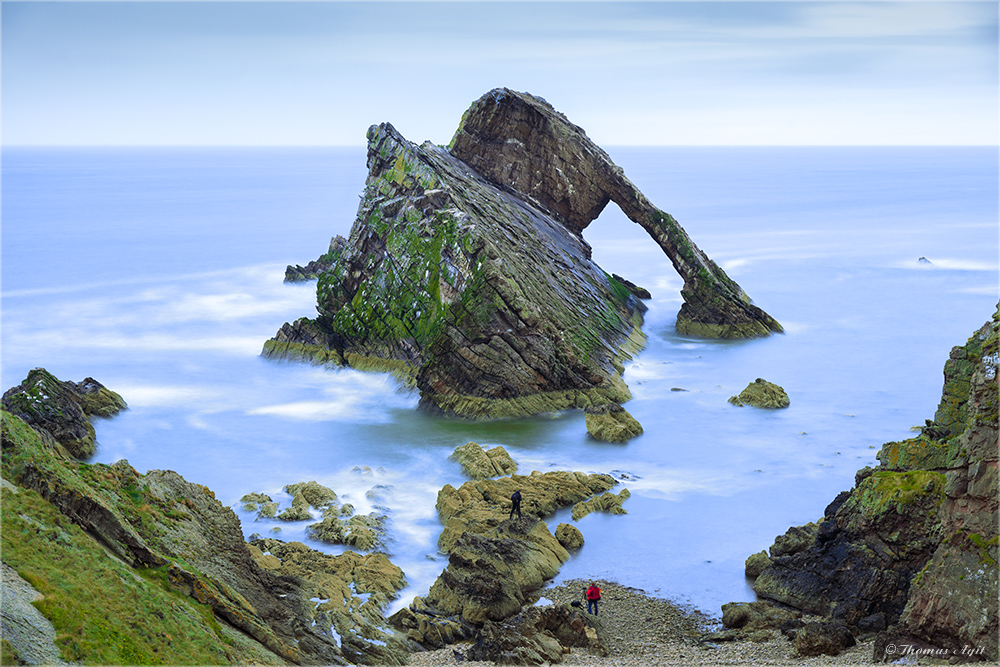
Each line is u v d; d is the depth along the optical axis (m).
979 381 37.19
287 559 51.28
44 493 33.78
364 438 76.69
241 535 44.34
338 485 65.50
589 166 123.12
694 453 72.06
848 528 46.19
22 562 29.31
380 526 58.00
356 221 103.56
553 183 123.69
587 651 41.34
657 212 121.44
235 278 165.00
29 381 72.94
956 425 45.91
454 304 87.12
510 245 101.69
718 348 110.12
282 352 102.94
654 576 50.69
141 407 85.31
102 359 103.94
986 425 36.19
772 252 195.00
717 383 93.50
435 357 85.81
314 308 136.38
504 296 85.94
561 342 87.75
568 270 110.25
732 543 54.94
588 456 71.69
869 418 80.62
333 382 94.62
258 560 48.91
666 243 120.56
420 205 97.50
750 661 38.09
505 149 122.06
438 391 85.00
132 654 28.05
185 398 88.44
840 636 39.06
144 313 131.50
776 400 84.44
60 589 28.88
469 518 57.06
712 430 77.94
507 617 44.97
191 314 131.25
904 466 46.25
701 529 57.09
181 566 36.38
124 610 29.88
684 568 51.69
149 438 76.38
